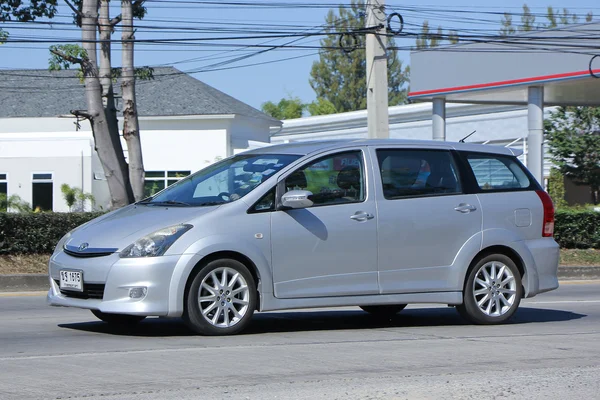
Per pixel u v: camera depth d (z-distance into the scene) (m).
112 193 39.31
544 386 12.22
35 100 86.44
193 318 15.63
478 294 18.31
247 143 84.44
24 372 12.63
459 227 17.95
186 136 81.62
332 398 11.22
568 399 11.51
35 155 74.62
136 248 15.25
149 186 81.50
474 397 11.45
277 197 16.39
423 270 17.59
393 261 17.28
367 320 19.66
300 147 17.58
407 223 17.42
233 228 15.84
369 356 14.34
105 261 15.27
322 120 98.94
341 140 17.83
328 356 14.27
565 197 75.50
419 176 17.92
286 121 102.31
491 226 18.34
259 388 11.74
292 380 12.29
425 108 87.62
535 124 50.25
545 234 19.14
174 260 15.28
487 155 18.92
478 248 18.11
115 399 11.00
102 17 40.69
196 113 81.06
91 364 13.28
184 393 11.38
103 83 40.44
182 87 84.69
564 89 52.38
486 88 51.53
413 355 14.52
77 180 74.00
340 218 16.80
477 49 51.88
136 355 14.08
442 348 15.30
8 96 87.06
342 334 17.02
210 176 17.45
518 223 18.72
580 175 68.25
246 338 16.09
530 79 49.56
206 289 15.75
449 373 12.99
